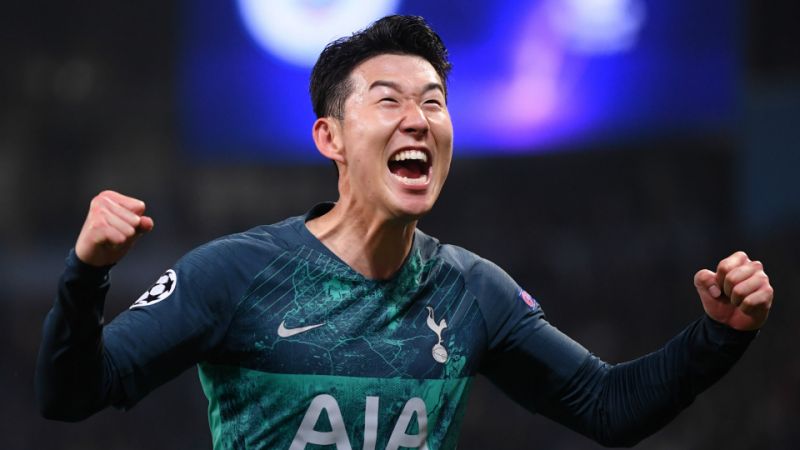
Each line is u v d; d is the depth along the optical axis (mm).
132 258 21594
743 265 3703
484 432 17781
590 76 18578
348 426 3717
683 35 18250
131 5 23016
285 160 19766
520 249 20031
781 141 18891
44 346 3270
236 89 19875
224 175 22125
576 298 19359
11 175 22531
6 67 22906
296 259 3850
